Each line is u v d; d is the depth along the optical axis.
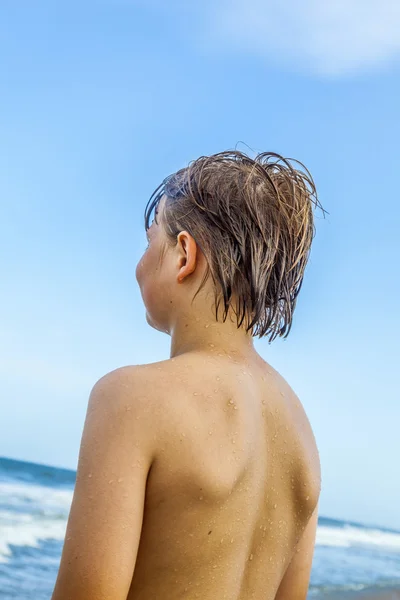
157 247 1.37
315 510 1.49
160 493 1.09
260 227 1.32
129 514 1.04
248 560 1.25
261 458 1.25
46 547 16.11
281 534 1.30
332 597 15.37
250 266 1.30
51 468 25.53
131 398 1.11
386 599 15.48
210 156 1.39
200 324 1.30
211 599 1.14
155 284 1.36
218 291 1.29
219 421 1.16
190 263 1.30
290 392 1.40
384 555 24.39
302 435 1.36
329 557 22.81
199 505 1.11
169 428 1.10
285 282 1.38
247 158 1.41
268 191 1.35
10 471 25.28
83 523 1.04
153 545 1.10
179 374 1.18
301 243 1.40
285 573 1.45
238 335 1.31
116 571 1.02
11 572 13.71
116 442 1.07
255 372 1.31
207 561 1.13
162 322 1.37
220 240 1.30
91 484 1.05
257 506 1.24
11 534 16.88
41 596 12.45
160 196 1.41
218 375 1.21
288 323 1.40
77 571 1.01
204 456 1.11
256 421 1.24
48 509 20.11
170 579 1.11
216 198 1.32
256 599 1.27
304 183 1.47
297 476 1.33
